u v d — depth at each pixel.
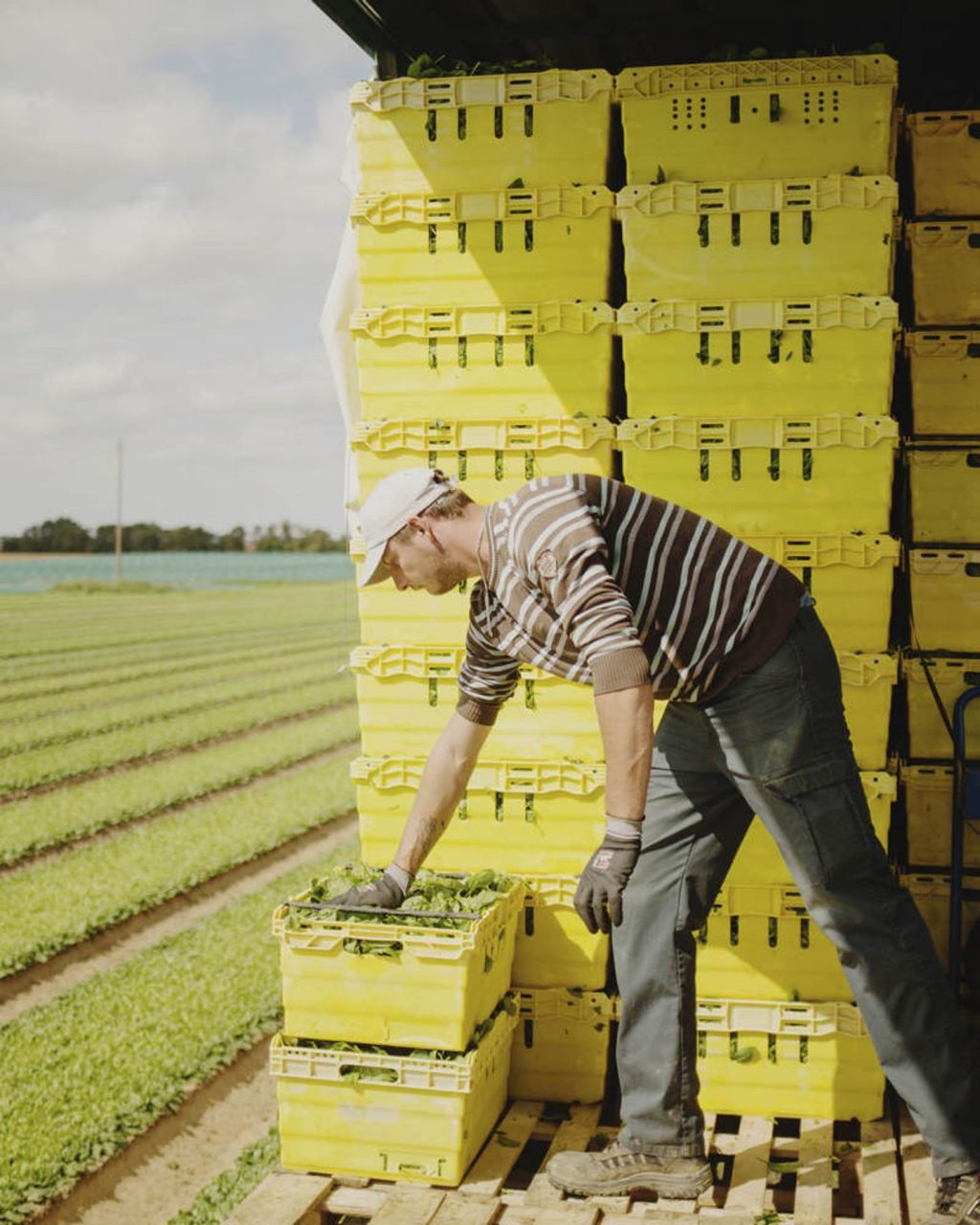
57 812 10.31
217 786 11.64
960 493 3.70
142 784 11.62
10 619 34.34
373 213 3.70
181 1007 6.05
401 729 3.80
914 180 3.78
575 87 3.60
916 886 3.81
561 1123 3.62
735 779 3.00
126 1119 4.90
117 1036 5.70
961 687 3.71
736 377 3.56
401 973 3.22
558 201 3.61
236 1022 5.89
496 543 2.88
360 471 3.74
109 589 54.44
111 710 16.36
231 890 8.42
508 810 3.75
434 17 4.70
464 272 3.68
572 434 3.61
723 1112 3.64
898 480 4.00
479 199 3.65
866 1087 3.54
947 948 3.82
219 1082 5.40
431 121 3.67
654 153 3.59
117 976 6.50
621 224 3.71
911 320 3.85
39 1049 5.53
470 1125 3.26
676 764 3.15
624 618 2.71
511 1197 3.19
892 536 3.89
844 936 2.93
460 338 3.68
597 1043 3.70
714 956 3.65
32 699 17.52
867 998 2.92
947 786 3.77
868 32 5.20
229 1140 4.98
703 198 3.54
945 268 3.72
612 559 2.86
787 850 2.96
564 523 2.79
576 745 3.70
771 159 3.54
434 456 3.71
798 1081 3.57
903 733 4.02
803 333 3.52
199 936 7.19
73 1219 4.30
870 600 3.53
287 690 18.89
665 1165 3.16
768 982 3.62
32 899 7.84
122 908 7.66
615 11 4.96
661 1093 3.15
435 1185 3.23
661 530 2.89
